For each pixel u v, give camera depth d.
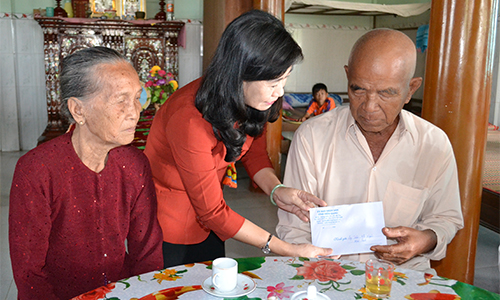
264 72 1.39
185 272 1.44
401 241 1.62
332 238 1.61
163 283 1.36
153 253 1.59
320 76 8.92
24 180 1.33
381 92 1.61
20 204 1.33
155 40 7.12
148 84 5.05
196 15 7.89
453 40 2.36
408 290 1.34
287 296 1.28
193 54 7.98
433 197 1.87
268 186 1.96
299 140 1.97
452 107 2.42
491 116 6.70
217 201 1.59
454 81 2.39
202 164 1.54
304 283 1.37
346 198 1.93
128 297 1.27
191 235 1.84
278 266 1.49
